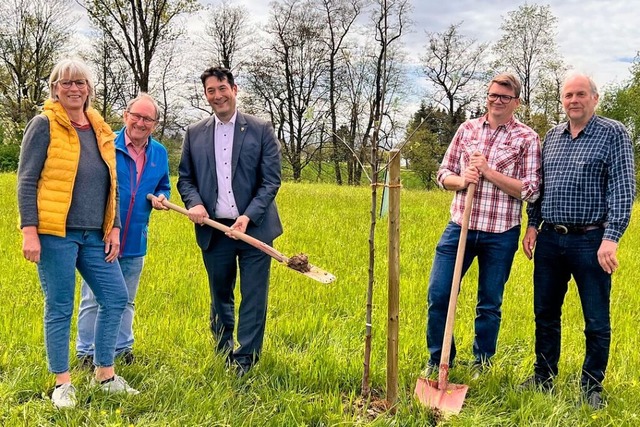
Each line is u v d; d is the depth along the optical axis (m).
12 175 18.92
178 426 3.44
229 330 4.62
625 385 4.16
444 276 4.38
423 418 3.64
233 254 4.45
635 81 38.19
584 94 3.87
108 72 34.12
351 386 4.16
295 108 38.62
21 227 3.53
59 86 3.58
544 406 3.77
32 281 6.21
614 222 3.77
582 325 5.68
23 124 29.52
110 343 3.88
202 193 4.43
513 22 34.00
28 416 3.45
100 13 26.55
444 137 35.62
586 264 3.92
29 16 33.56
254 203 4.30
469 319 5.70
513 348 5.01
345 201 15.91
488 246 4.36
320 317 5.52
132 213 4.39
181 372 4.14
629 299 6.62
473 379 4.20
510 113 4.34
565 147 4.02
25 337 4.62
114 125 32.22
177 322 5.08
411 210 14.37
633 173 3.81
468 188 4.10
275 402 3.78
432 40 24.31
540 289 4.18
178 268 6.97
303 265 3.97
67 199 3.61
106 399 3.71
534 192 4.14
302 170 42.94
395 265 3.72
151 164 4.49
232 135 4.40
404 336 5.03
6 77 33.81
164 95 36.06
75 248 3.71
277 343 4.84
